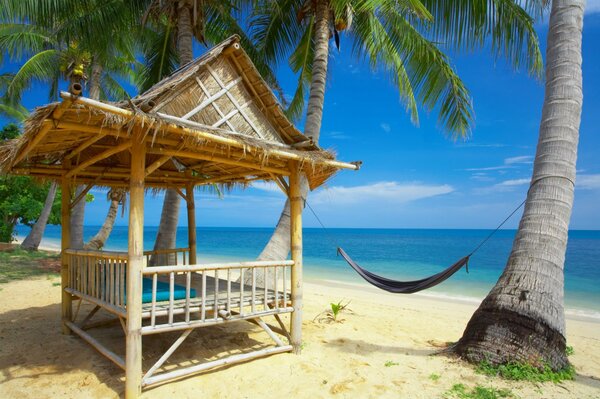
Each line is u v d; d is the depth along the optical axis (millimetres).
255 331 5965
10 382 3910
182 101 4004
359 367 4578
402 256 34625
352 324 6836
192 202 6918
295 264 5016
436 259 31766
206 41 11555
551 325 4430
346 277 18547
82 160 5496
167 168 6457
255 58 10930
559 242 4672
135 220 3637
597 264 28359
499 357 4477
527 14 7535
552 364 4348
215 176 6477
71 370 4211
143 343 5137
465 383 4125
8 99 17250
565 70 4953
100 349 4301
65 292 5453
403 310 9031
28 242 17312
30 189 17828
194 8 9195
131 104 3316
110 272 4148
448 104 9734
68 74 15305
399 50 9453
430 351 5352
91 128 3424
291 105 12578
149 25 12625
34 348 4848
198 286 5586
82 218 11703
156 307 3988
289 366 4488
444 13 8078
